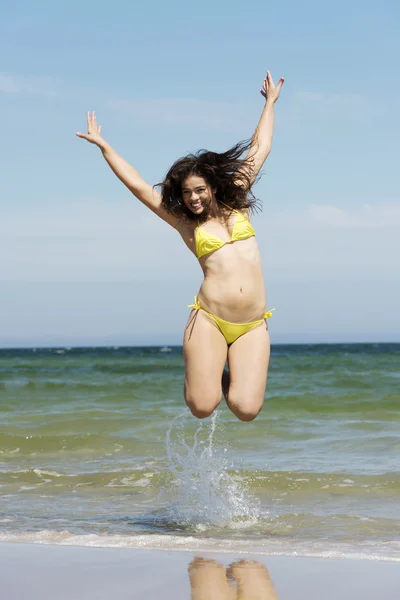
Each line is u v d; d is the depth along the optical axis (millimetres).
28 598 3750
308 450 9406
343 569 4312
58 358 51750
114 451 9719
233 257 5172
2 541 5160
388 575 4152
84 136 5434
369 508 6449
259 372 5137
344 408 13789
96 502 6895
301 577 4145
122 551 4824
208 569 4324
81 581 4066
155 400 15828
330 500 6801
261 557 4652
